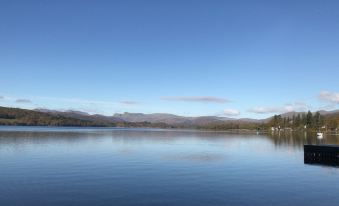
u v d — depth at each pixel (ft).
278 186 120.16
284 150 284.82
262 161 197.98
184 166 170.50
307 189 115.44
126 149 276.62
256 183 125.59
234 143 385.70
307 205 94.79
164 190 111.86
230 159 206.59
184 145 340.59
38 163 175.63
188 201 97.96
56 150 253.44
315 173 151.84
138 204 94.48
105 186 117.50
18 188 112.98
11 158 196.54
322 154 197.06
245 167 169.58
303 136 644.27
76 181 126.31
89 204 94.02
